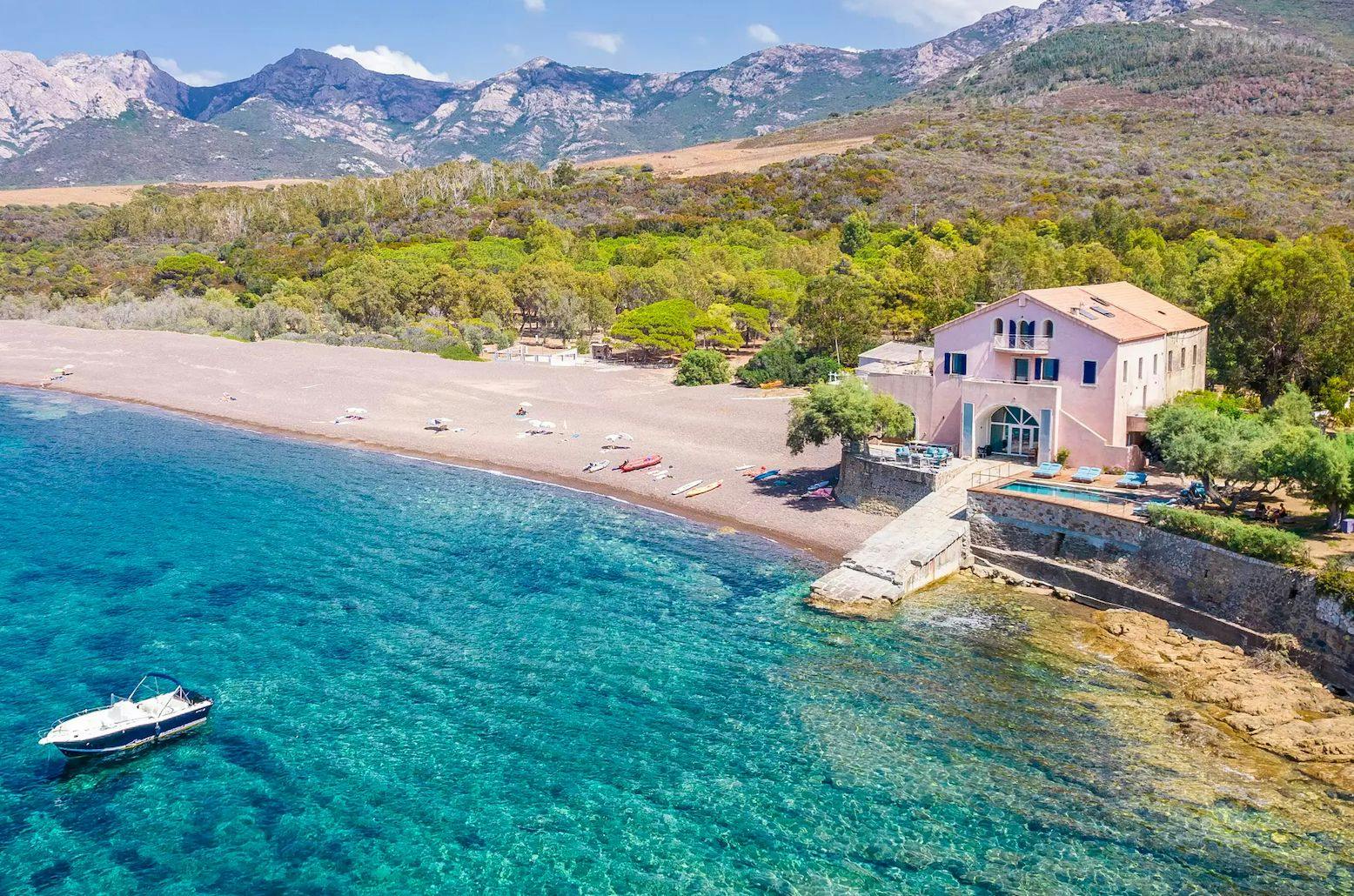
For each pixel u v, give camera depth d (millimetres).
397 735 42281
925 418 76562
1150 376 72875
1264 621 48344
